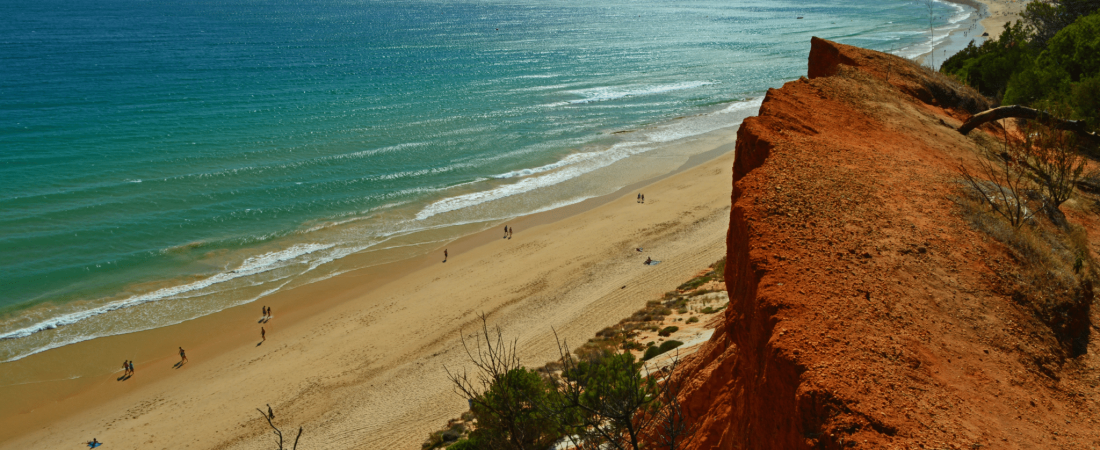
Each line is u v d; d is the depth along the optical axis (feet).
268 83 319.68
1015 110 63.46
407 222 165.37
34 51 398.01
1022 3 632.38
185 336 119.14
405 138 232.12
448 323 118.11
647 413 33.71
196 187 182.09
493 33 560.20
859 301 26.99
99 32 504.84
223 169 195.52
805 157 43.04
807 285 27.66
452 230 161.07
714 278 119.44
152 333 119.65
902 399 21.72
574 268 137.08
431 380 99.50
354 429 89.20
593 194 183.52
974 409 22.44
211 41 467.93
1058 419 23.47
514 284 131.75
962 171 47.60
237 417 95.91
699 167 202.49
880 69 83.82
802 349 23.44
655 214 165.58
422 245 153.38
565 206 175.01
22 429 96.84
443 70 371.35
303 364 108.68
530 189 187.42
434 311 123.03
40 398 103.45
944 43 429.38
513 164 208.23
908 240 33.14
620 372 34.22
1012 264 32.73
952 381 23.70
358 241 155.02
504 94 310.04
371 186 187.62
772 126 48.78
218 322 123.24
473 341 110.22
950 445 19.98
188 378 107.45
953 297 29.04
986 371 25.02
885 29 552.41
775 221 33.30
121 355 113.60
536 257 144.36
